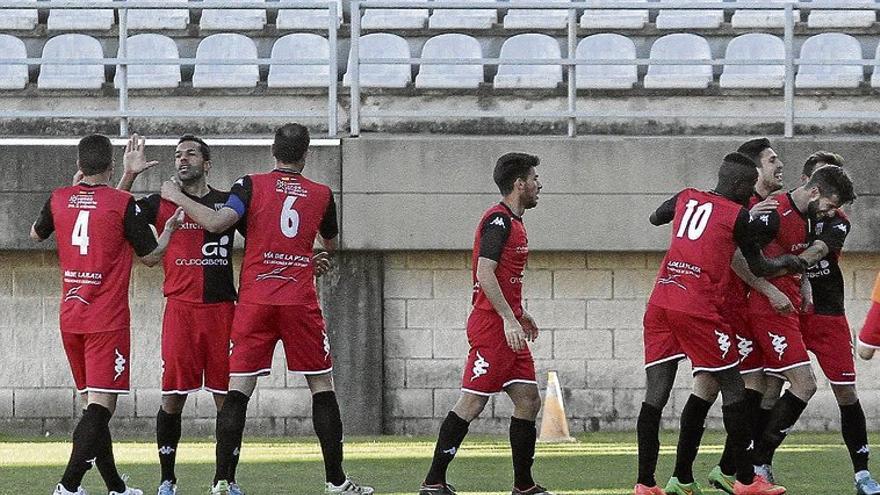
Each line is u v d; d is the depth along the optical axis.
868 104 49.47
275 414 44.16
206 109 50.47
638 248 43.44
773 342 29.47
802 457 37.31
